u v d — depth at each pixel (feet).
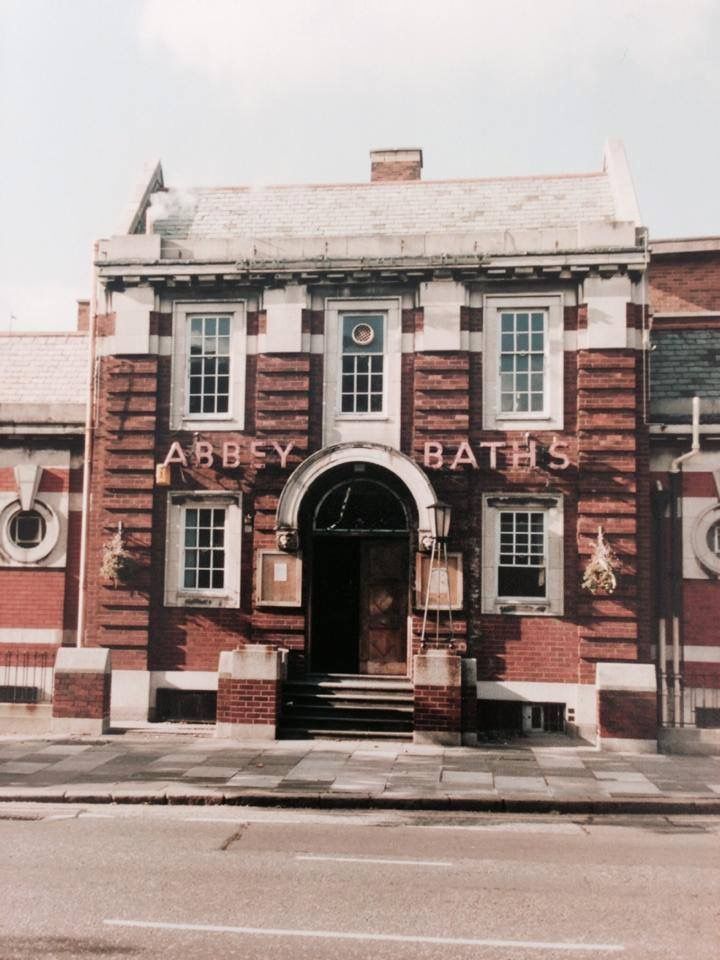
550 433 58.95
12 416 64.08
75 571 63.52
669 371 64.23
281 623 58.80
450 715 52.65
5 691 62.80
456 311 59.77
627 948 22.12
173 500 60.95
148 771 44.27
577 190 65.36
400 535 60.95
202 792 39.75
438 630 56.49
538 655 57.47
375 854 30.83
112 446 61.26
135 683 59.21
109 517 60.80
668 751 52.42
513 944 22.27
